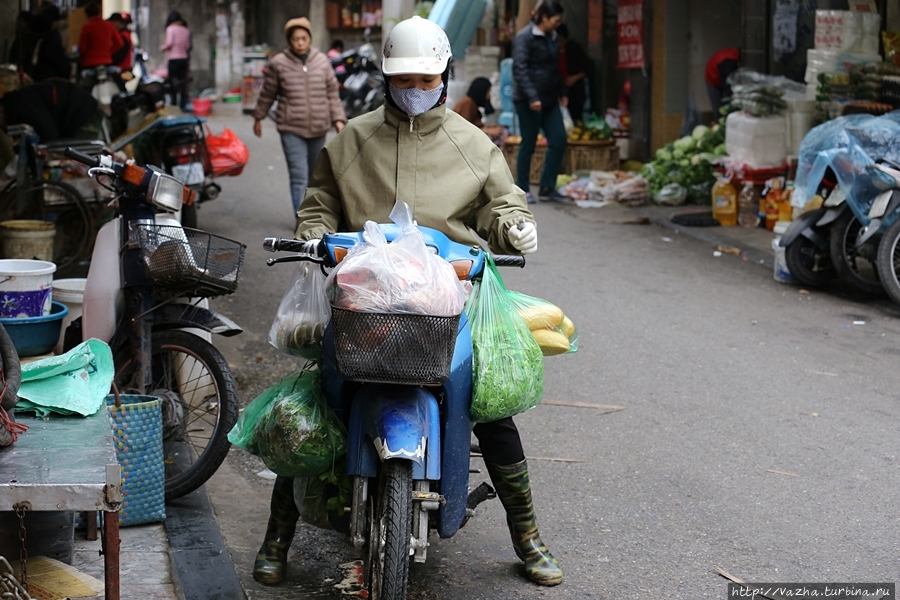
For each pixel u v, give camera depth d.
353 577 3.97
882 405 5.97
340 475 3.52
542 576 3.90
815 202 10.12
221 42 25.97
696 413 5.85
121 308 4.60
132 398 4.32
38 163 8.59
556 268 9.56
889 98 9.97
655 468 5.09
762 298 8.52
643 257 10.08
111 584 3.04
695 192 12.87
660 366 6.71
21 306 4.97
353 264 3.09
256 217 11.56
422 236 3.22
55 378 3.83
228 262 4.51
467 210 3.76
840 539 4.30
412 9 15.20
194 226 10.26
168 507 4.51
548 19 12.39
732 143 11.43
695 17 14.16
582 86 15.41
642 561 4.12
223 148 10.94
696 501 4.70
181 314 4.57
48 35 10.66
